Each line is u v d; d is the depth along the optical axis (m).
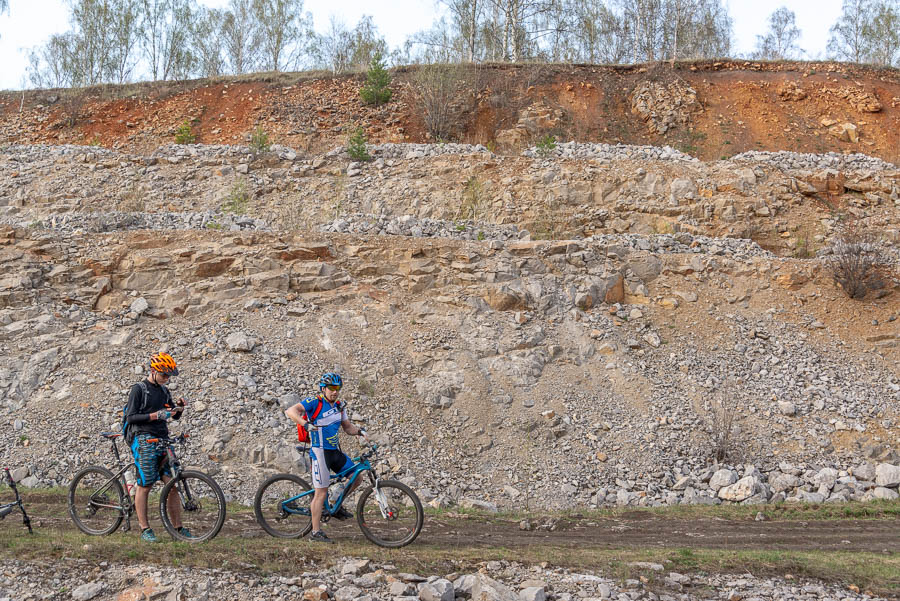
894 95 29.80
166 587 5.20
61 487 9.71
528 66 33.12
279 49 41.88
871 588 6.48
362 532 7.12
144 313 13.80
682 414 13.17
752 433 12.88
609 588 5.82
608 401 13.41
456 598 5.50
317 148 28.03
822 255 19.36
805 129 28.38
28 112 32.16
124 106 32.41
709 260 17.59
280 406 11.73
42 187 22.70
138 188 22.92
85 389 11.73
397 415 12.25
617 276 16.53
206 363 12.45
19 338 12.66
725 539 8.58
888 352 15.45
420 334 14.15
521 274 15.95
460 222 18.59
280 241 15.69
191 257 14.84
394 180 23.27
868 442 12.76
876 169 23.97
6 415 11.14
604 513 10.01
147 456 6.26
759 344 15.52
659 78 31.47
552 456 11.95
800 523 9.60
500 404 12.91
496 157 23.98
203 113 31.52
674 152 24.64
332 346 13.52
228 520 7.80
